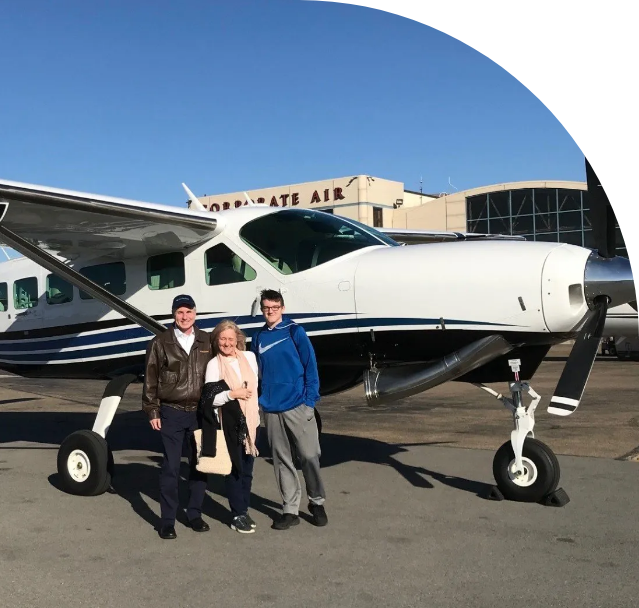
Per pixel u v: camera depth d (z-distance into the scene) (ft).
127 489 19.36
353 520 15.89
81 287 19.61
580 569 12.62
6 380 61.77
